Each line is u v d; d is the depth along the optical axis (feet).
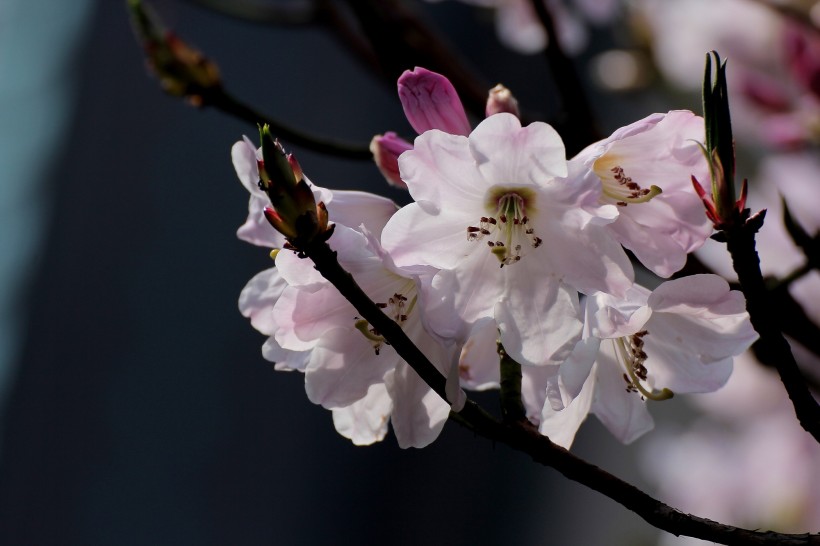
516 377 5.08
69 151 13.20
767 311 4.96
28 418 12.76
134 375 12.84
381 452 13.38
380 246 5.14
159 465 12.68
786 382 4.96
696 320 5.23
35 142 13.29
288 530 12.80
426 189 5.16
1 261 13.17
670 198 5.22
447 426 13.58
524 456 13.25
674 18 6.22
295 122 13.32
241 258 13.24
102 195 13.15
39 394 12.79
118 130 13.25
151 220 13.16
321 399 5.19
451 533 13.21
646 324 5.26
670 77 6.25
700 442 6.73
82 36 13.38
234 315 13.09
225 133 13.32
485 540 13.05
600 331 5.16
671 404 10.02
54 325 12.93
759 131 6.11
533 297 5.16
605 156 5.24
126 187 13.17
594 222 5.16
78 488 12.57
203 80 5.67
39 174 13.24
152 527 12.51
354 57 6.13
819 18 5.94
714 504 6.48
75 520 12.46
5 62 13.38
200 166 13.26
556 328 5.15
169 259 13.12
